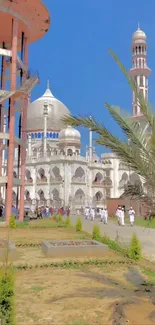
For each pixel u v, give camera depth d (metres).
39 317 8.45
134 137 8.55
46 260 15.80
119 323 8.03
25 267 14.03
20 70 37.84
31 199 73.69
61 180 72.19
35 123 96.12
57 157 73.75
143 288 11.29
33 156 84.31
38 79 36.53
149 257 17.09
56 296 10.25
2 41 42.00
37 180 77.75
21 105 36.12
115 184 83.62
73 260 15.78
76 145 83.56
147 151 8.48
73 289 11.04
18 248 19.53
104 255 17.44
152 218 8.95
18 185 37.22
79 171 76.12
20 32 39.25
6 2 33.88
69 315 8.59
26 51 39.59
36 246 20.41
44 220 42.22
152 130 8.45
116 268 14.46
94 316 8.52
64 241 19.19
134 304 9.46
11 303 7.24
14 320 7.23
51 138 94.06
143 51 93.00
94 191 81.31
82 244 18.14
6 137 33.75
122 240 23.47
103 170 84.69
